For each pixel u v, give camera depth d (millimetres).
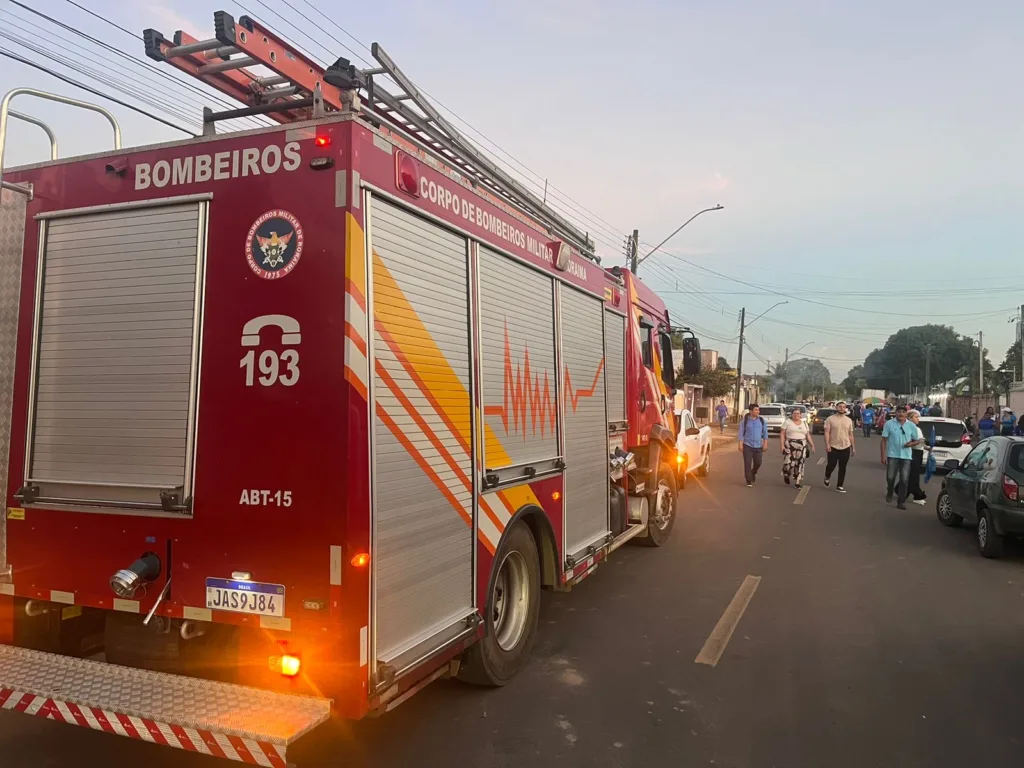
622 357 8039
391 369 3527
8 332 3951
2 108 3754
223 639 3609
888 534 10703
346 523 3217
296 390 3318
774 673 5250
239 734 2945
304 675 3275
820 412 43312
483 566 4449
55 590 3789
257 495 3365
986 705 4734
